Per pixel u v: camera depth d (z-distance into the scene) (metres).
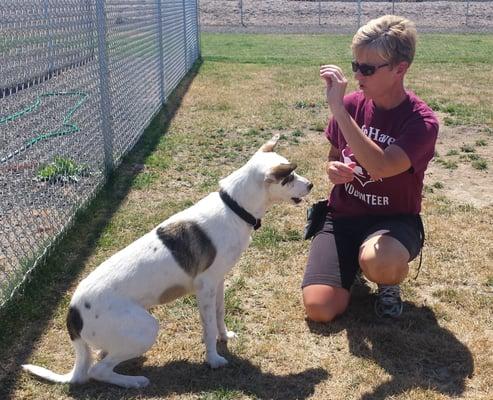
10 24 2.07
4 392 1.48
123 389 1.50
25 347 1.68
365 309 1.88
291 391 1.51
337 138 1.91
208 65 7.69
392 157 1.62
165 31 5.21
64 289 1.98
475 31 13.63
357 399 1.47
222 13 16.66
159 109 4.77
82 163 2.75
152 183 3.01
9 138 2.38
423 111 1.69
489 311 1.87
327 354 1.66
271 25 15.37
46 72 2.42
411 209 1.82
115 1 3.28
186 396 1.48
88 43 2.83
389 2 18.77
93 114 2.91
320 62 8.04
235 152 3.61
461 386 1.53
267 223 2.52
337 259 1.82
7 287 1.90
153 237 1.54
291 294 1.96
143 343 1.46
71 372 1.53
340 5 17.47
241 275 2.09
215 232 1.54
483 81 6.23
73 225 2.44
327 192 2.90
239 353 1.66
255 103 4.99
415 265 2.15
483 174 3.21
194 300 1.91
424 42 11.07
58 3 2.48
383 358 1.64
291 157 3.47
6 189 2.38
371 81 1.65
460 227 2.48
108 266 1.50
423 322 1.81
